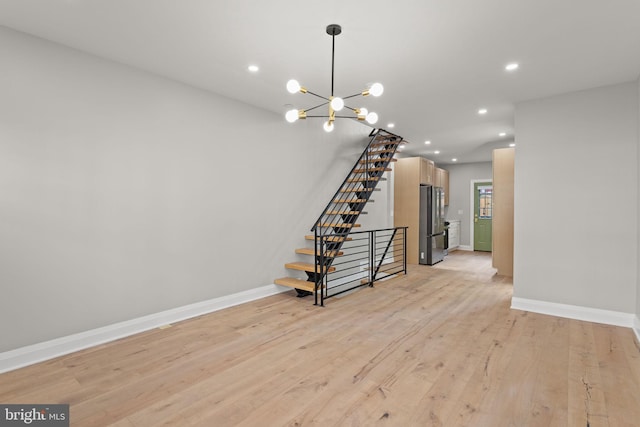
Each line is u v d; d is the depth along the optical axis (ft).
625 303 11.07
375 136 19.70
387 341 9.73
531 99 13.00
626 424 5.98
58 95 8.97
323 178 17.60
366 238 19.47
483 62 9.92
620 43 8.68
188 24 8.02
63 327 9.07
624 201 11.14
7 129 8.21
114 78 10.02
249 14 7.55
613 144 11.36
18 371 8.02
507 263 18.99
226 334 10.30
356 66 10.30
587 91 11.87
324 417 6.20
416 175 23.32
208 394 6.99
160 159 11.10
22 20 7.88
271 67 10.43
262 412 6.37
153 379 7.62
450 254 28.60
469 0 6.94
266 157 14.65
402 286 16.61
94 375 7.80
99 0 7.05
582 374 7.76
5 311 8.16
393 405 6.56
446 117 15.88
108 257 9.91
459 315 12.12
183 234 11.74
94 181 9.63
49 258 8.84
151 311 10.91
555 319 11.75
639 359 8.55
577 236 11.94
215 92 12.65
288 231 15.70
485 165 30.55
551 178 12.47
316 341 9.73
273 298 14.39
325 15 7.57
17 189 8.35
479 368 8.06
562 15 7.45
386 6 7.19
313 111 15.37
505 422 6.02
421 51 9.28
